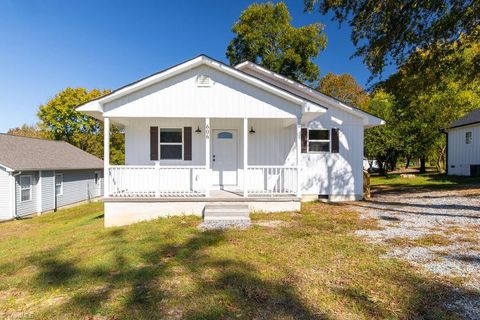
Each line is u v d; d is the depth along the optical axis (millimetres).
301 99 8938
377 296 3678
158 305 3578
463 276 4168
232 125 11000
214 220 7977
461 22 8992
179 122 10812
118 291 3986
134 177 10422
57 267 5047
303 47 22656
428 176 19984
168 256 5305
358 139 11359
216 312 3375
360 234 6449
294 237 6301
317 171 11289
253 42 22531
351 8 9289
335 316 3268
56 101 33594
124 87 8539
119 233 7238
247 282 4141
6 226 13789
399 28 9227
